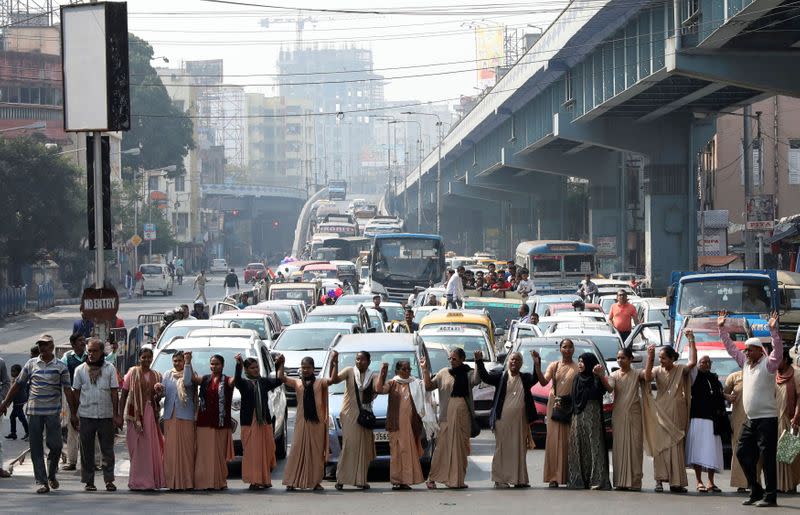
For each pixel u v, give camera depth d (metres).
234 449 25.27
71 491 22.31
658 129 80.50
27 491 22.31
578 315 39.53
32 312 89.19
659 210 80.56
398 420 22.27
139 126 169.38
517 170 134.88
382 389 22.31
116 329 33.28
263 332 40.16
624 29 61.91
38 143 92.62
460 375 22.23
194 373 22.44
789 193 97.75
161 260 161.88
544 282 68.19
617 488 21.62
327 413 22.61
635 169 115.38
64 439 26.75
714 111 73.75
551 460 22.11
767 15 47.06
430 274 77.44
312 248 130.38
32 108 126.06
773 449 19.42
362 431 22.39
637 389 21.58
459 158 151.50
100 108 30.11
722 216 83.44
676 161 80.56
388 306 50.41
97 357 22.39
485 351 34.41
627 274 81.81
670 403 21.17
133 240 117.69
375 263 77.88
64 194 92.19
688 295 36.34
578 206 139.88
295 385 22.53
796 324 40.75
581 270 68.38
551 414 22.14
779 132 97.94
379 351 25.92
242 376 22.75
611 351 33.00
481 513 18.64
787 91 53.41
